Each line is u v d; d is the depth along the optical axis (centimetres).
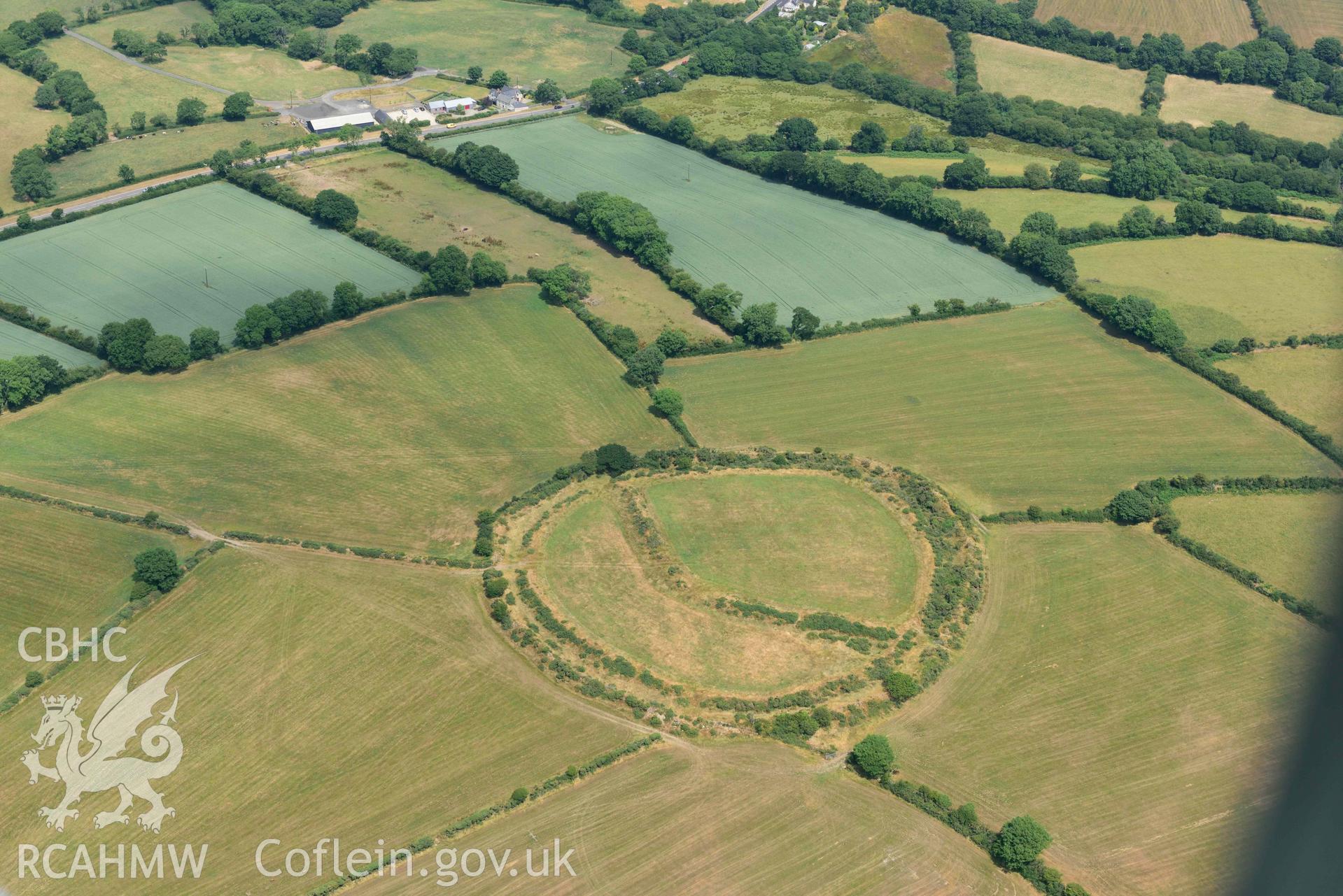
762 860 15238
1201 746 16838
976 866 15250
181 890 14638
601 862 15175
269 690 17538
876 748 16250
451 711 17312
